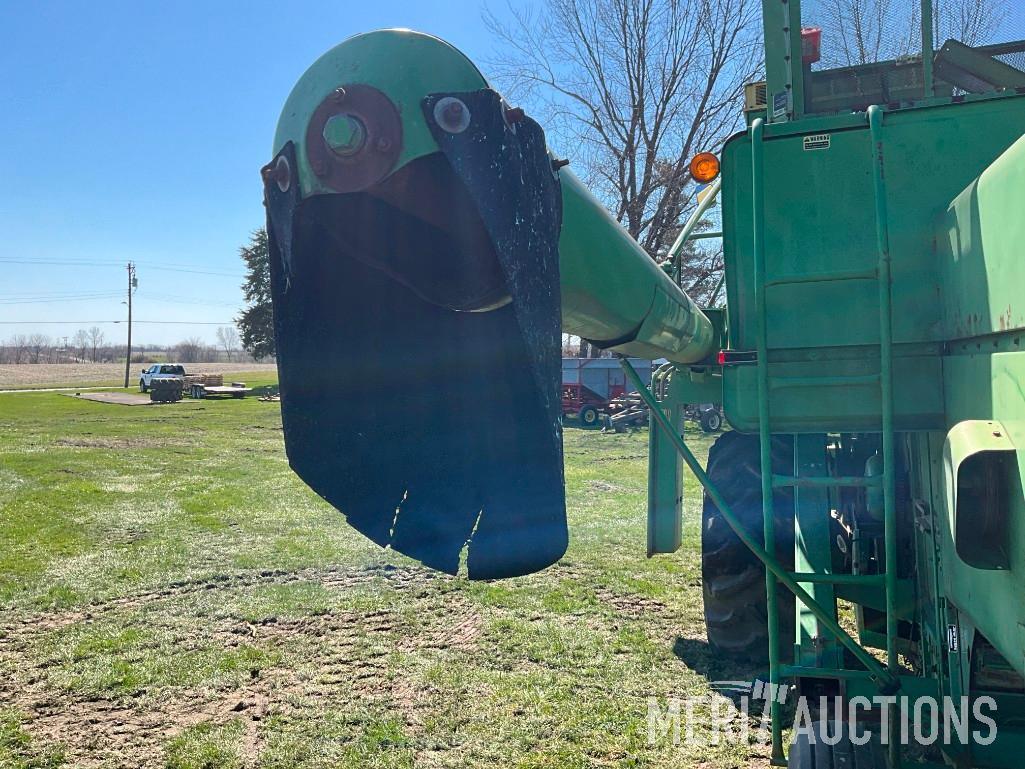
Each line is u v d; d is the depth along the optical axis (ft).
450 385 6.02
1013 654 5.43
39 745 11.80
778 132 8.09
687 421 68.18
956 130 7.59
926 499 8.30
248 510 30.73
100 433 63.31
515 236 4.96
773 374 8.12
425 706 12.98
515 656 15.11
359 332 6.10
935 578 8.06
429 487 5.97
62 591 19.61
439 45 5.01
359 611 18.04
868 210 7.84
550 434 5.07
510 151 5.01
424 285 5.67
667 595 18.99
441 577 20.89
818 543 9.65
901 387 7.63
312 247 5.73
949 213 7.07
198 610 18.16
